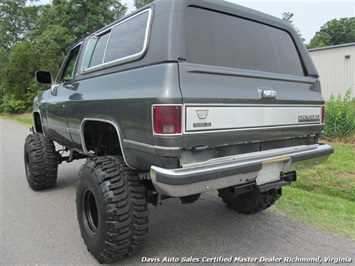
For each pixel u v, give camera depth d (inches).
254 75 108.3
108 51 124.9
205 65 97.0
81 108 130.7
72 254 121.0
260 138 108.2
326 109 304.7
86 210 120.0
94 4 1040.8
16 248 125.9
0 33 1803.6
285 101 115.3
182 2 98.1
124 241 105.0
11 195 191.2
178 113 86.7
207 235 134.1
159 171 88.6
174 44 91.9
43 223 149.8
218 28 108.1
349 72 815.7
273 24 128.6
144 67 98.9
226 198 157.4
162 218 152.6
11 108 1036.5
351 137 294.7
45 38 981.8
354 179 197.3
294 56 135.8
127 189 105.8
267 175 110.3
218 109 94.5
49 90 187.2
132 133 99.3
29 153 190.1
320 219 146.6
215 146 96.0
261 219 148.9
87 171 112.7
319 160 126.9
